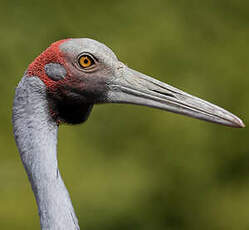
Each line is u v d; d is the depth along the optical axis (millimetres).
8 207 13969
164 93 7156
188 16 17484
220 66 16812
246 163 16281
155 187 15789
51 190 6617
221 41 17250
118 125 15977
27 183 14430
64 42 7023
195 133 15734
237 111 16469
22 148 6801
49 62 6941
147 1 17500
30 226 13859
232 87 16547
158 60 16547
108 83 7105
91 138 15766
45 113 6914
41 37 17125
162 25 17031
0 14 17250
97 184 15039
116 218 14945
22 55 16766
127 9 17359
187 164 15984
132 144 15938
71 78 6969
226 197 16047
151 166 15883
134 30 17016
